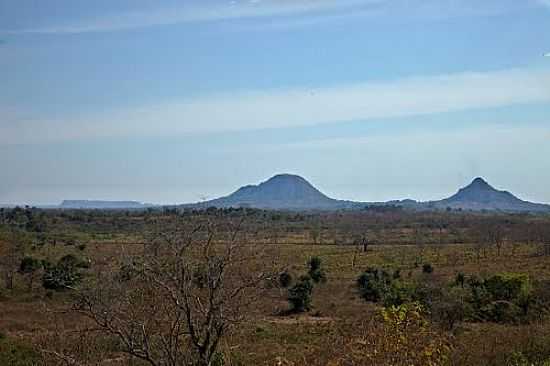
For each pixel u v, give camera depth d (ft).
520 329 67.00
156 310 35.91
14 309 98.78
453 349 50.31
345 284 146.92
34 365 54.90
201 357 35.45
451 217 383.86
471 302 92.89
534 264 168.66
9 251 134.51
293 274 139.03
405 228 320.91
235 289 36.27
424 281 118.21
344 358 41.06
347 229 308.60
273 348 65.77
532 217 341.62
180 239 35.40
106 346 49.57
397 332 39.58
